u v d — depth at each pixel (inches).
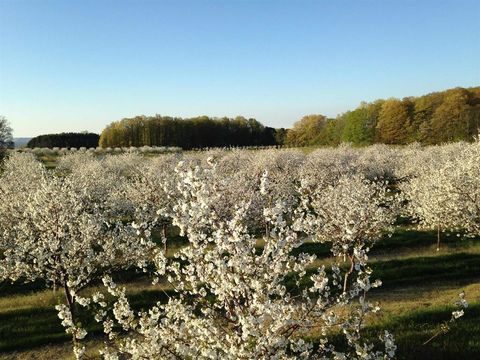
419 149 2369.6
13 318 643.5
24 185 1133.1
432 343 499.5
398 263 813.2
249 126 5059.1
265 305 272.5
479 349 483.8
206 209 319.3
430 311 575.2
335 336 506.3
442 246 938.1
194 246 335.0
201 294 343.9
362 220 629.6
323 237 665.0
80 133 5369.1
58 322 631.8
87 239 590.9
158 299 688.4
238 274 301.6
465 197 736.3
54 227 595.5
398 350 486.9
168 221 922.1
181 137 4645.7
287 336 317.1
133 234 652.7
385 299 668.7
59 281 572.7
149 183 997.8
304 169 1662.2
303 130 4729.3
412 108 3496.6
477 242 946.7
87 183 1220.5
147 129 4586.6
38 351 573.0
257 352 274.2
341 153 2246.6
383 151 2381.9
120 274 793.6
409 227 1109.7
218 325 316.2
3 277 581.0
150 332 307.0
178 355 317.4
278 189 1003.9
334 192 798.5
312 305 336.5
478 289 682.2
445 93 3304.6
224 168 1605.6
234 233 301.0
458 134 2903.5
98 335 597.3
